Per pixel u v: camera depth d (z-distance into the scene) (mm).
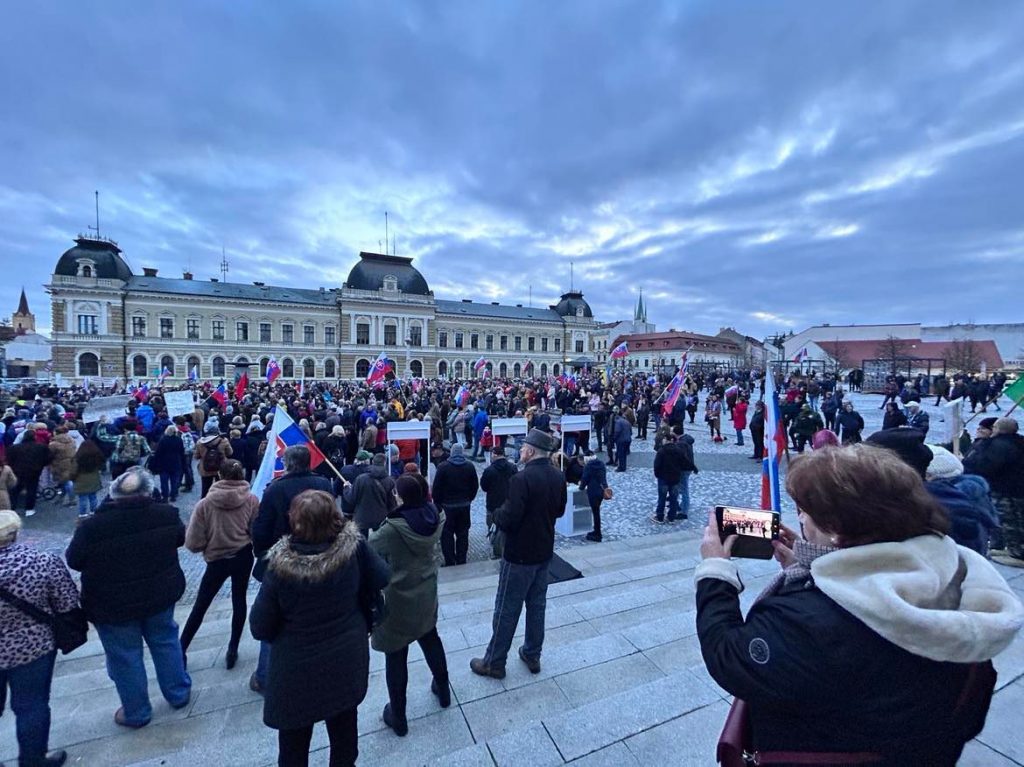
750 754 1289
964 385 21078
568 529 8461
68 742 3164
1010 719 2518
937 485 3477
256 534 3748
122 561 3188
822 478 1203
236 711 3496
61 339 53656
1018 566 5043
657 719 2729
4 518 2898
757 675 1120
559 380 32375
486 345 78688
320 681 2307
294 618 2303
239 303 61031
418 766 2697
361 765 2705
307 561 2277
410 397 24016
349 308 66688
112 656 3238
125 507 3270
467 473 7285
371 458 8195
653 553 7410
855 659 997
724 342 95625
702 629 1335
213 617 5973
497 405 19094
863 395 31500
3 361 46156
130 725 3285
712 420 19094
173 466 10734
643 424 19391
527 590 3488
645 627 4020
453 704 3203
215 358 59688
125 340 55969
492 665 3445
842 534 1206
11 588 2791
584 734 2629
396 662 2951
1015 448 5199
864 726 1014
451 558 7340
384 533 3002
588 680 3404
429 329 72562
